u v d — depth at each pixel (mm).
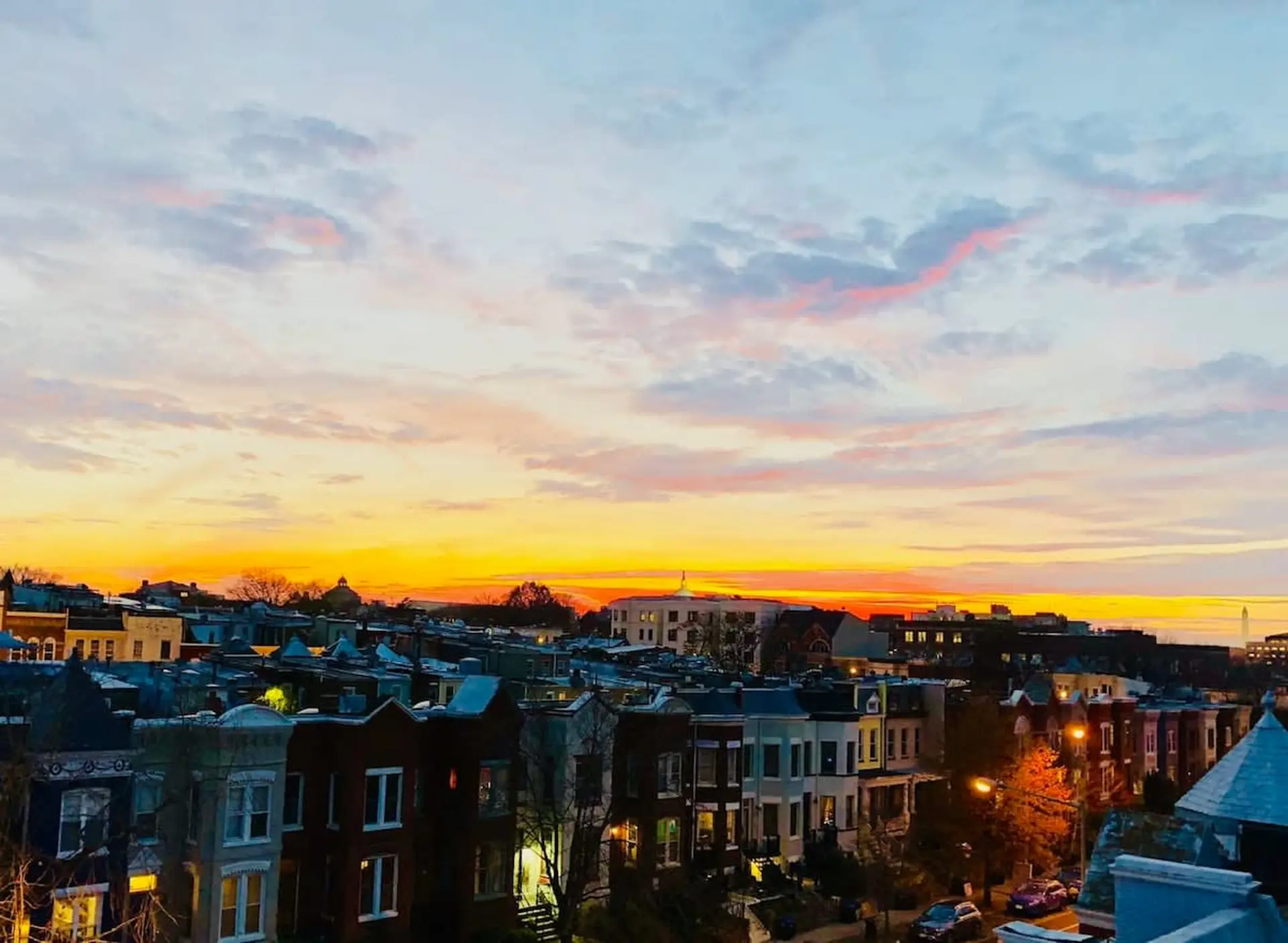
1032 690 98312
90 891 37000
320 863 45406
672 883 53875
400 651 90938
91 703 38875
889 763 74375
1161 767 98562
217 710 47406
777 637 166125
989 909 62344
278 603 184125
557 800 52469
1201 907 19344
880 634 174875
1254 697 153875
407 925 46875
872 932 54969
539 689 62438
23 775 33438
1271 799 26078
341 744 45688
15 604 88562
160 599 123375
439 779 49656
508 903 50062
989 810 68375
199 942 39969
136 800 40344
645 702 61656
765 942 53969
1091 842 75312
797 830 65875
